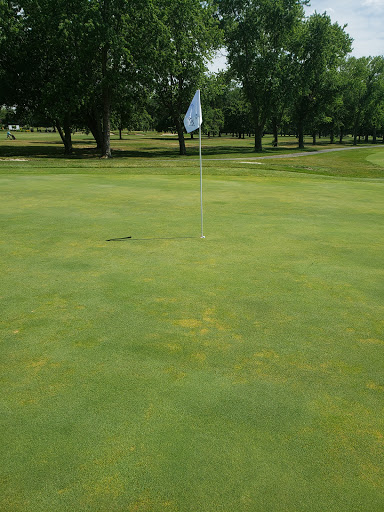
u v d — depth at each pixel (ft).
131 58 101.50
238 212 30.94
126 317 13.39
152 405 9.02
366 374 10.28
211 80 129.49
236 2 148.15
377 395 9.45
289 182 51.90
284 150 175.01
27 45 115.24
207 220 27.96
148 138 312.29
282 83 157.38
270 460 7.48
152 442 7.90
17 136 305.32
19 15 116.88
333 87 184.85
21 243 22.02
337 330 12.59
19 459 7.48
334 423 8.48
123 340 11.92
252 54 153.48
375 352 11.34
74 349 11.42
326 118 195.83
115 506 6.58
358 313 13.79
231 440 7.97
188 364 10.70
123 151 159.33
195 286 16.10
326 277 17.21
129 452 7.65
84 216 28.84
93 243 22.08
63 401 9.16
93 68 114.11
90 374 10.23
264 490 6.86
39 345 11.63
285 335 12.26
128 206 32.68
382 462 7.47
